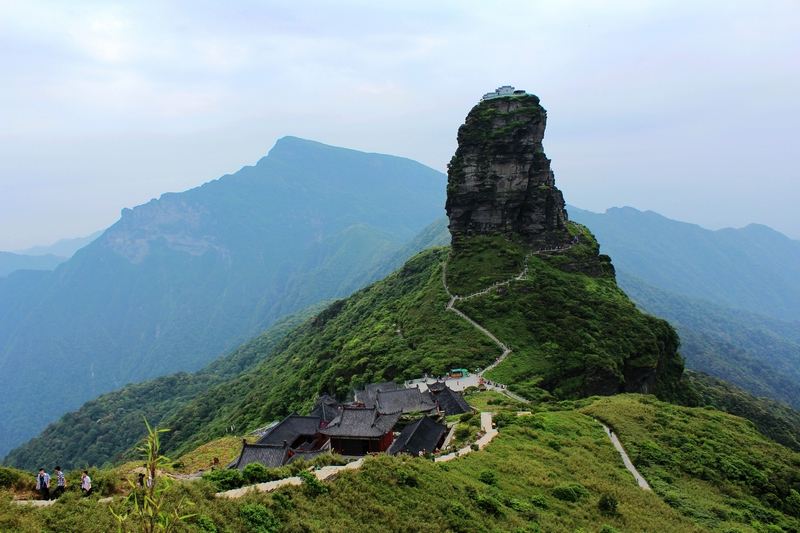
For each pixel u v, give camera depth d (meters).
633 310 153.25
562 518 47.16
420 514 41.22
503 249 171.50
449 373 120.06
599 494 54.88
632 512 52.50
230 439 114.62
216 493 38.56
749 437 85.31
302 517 36.72
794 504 66.50
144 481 18.11
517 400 98.25
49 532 30.02
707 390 192.88
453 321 144.12
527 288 152.50
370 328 172.88
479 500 45.25
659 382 147.38
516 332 135.38
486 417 79.06
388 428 77.56
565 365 121.50
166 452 184.75
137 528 30.91
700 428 84.75
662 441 76.75
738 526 55.91
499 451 61.62
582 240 189.62
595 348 127.50
